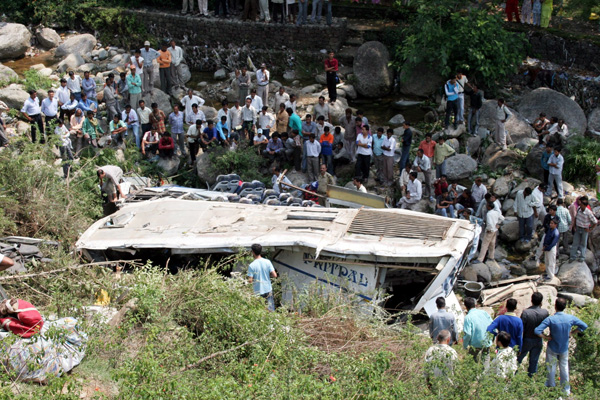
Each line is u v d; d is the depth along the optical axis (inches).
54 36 946.7
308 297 377.4
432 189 618.8
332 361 294.8
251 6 881.5
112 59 898.1
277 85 813.2
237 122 687.1
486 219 529.7
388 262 405.7
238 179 609.9
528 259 558.3
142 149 669.9
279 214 461.1
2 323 287.0
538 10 841.5
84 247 439.5
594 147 639.1
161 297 331.0
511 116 698.2
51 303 338.0
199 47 887.1
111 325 316.2
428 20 733.9
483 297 481.1
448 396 273.1
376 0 901.8
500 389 276.8
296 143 645.9
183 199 510.6
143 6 966.4
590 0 839.1
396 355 313.3
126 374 254.7
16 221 480.4
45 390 249.8
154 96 773.3
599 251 569.0
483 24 732.0
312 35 853.8
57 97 709.9
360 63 792.3
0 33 910.4
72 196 525.3
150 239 432.8
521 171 639.8
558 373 351.9
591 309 387.5
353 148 660.1
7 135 694.5
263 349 299.1
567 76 776.3
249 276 380.8
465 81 677.3
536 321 342.6
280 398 251.3
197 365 294.4
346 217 445.7
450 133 681.6
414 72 780.6
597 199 598.5
